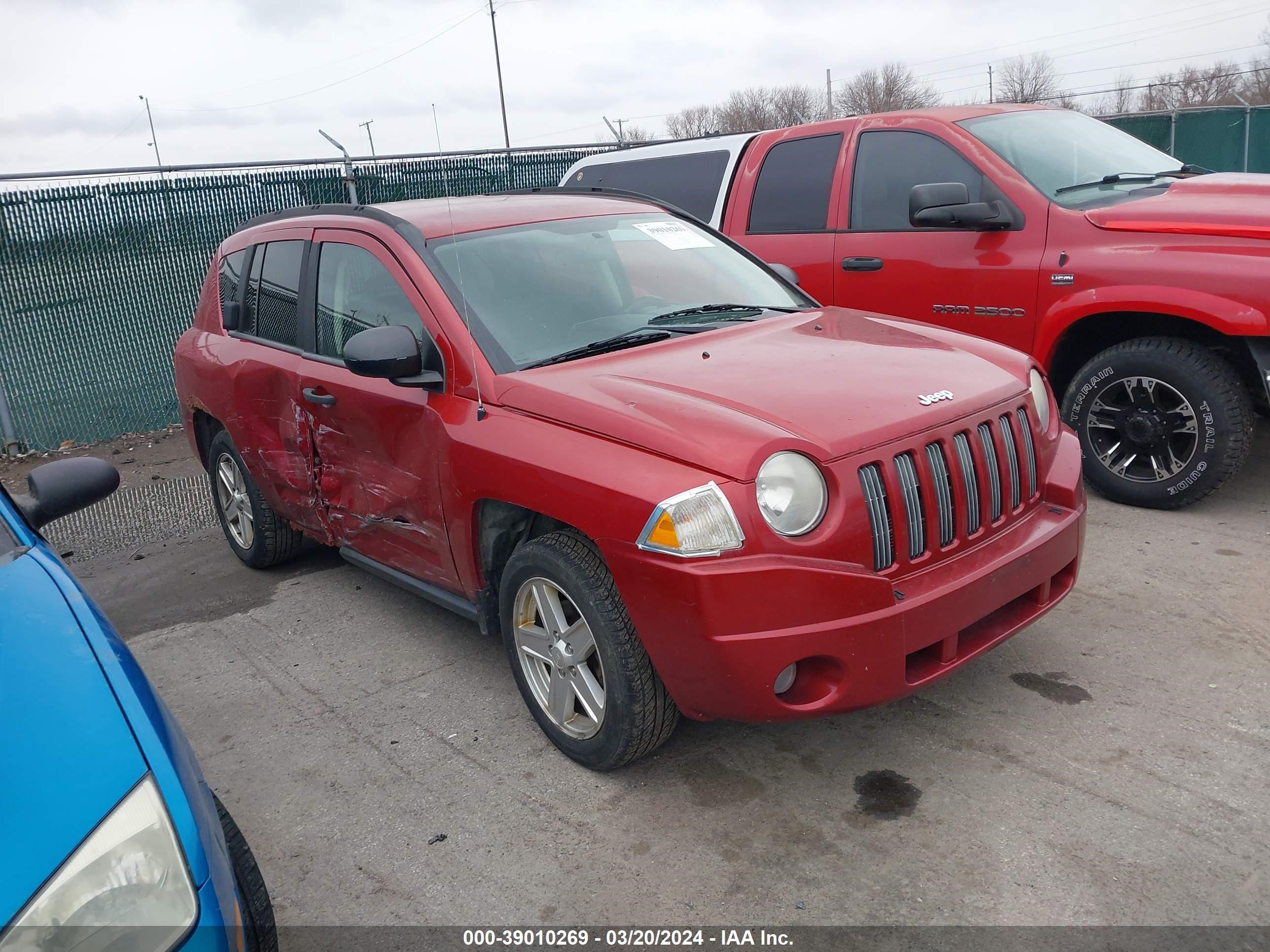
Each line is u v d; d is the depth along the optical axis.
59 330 8.81
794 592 2.53
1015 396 3.17
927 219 5.25
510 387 3.16
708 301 3.98
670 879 2.62
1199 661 3.48
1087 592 4.11
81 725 1.82
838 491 2.62
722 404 2.82
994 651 3.68
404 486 3.60
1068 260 4.91
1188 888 2.41
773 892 2.54
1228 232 4.46
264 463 4.61
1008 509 3.06
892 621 2.61
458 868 2.75
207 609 4.90
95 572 5.66
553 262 3.79
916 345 3.45
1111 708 3.24
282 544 5.14
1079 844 2.60
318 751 3.46
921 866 2.58
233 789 3.28
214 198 9.36
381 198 10.50
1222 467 4.64
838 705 2.63
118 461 8.41
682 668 2.66
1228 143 16.19
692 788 3.02
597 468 2.76
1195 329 4.75
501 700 3.70
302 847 2.92
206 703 3.90
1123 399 4.97
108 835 1.66
